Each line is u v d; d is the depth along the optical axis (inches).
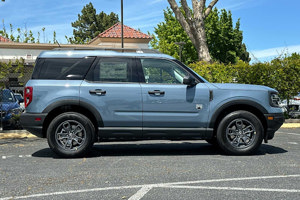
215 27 1839.3
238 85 267.0
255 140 257.3
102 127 253.6
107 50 267.6
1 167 223.3
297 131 437.4
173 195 158.7
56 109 257.6
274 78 520.4
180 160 239.6
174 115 255.9
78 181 184.2
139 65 262.5
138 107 254.7
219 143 257.8
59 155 250.5
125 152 277.6
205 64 538.0
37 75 256.8
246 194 159.8
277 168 213.0
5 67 449.4
